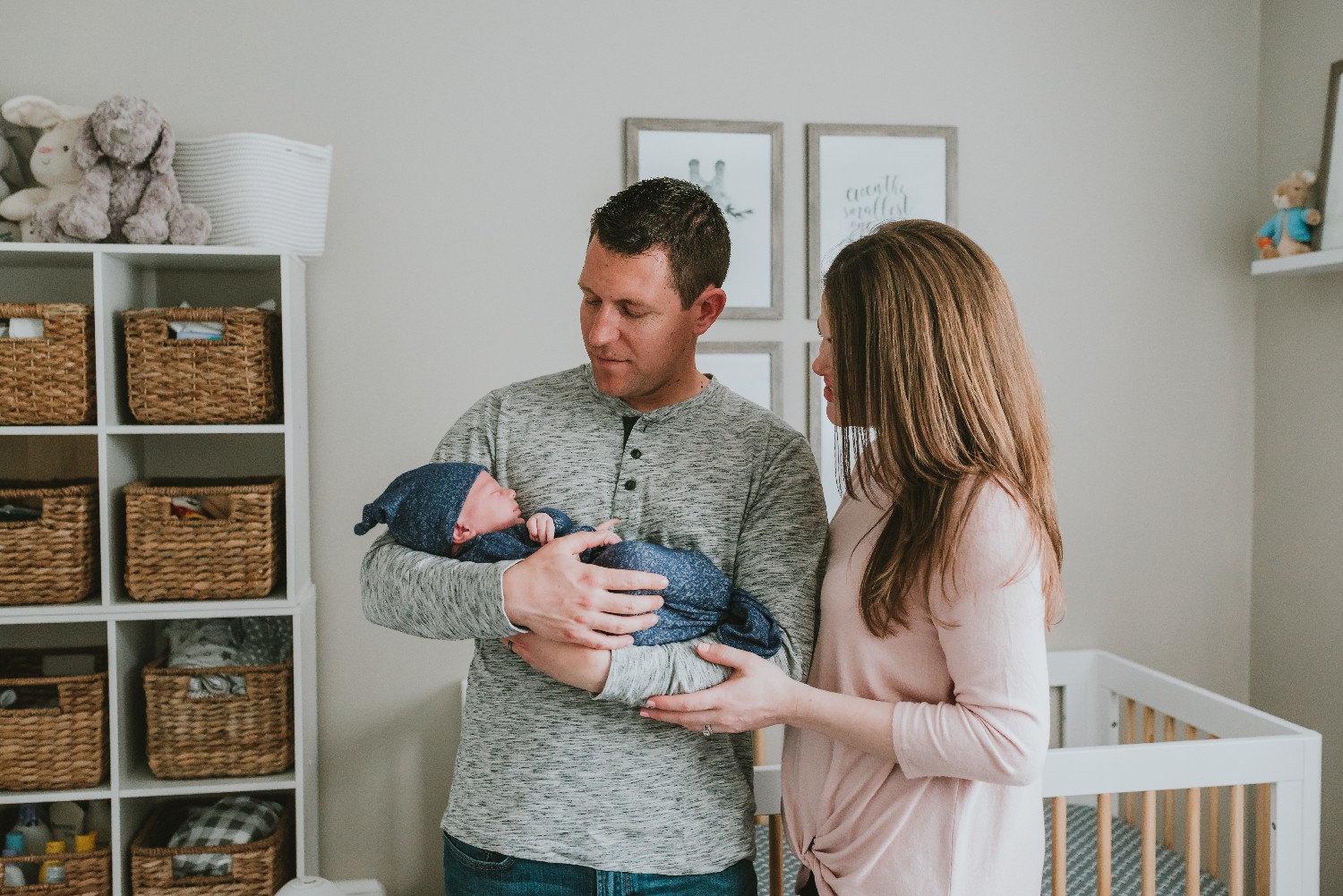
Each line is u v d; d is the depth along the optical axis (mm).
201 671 2008
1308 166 2365
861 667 1058
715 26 2352
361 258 2246
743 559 1114
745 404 1198
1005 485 974
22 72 2125
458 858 1113
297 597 2043
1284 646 2467
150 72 2160
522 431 1201
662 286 1064
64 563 1941
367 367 2258
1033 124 2479
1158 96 2521
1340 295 2275
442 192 2270
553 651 984
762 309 2377
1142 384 2543
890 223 1102
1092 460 2531
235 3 2182
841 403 1072
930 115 2439
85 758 1966
